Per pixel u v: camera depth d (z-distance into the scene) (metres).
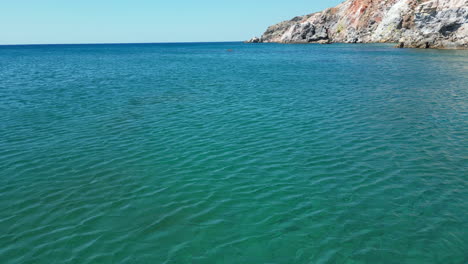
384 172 15.05
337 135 20.42
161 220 11.58
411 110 26.14
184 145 19.05
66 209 12.37
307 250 9.99
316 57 92.12
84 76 54.50
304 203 12.56
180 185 14.13
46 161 16.94
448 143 18.58
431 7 104.81
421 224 11.14
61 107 29.48
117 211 12.20
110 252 9.97
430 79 42.06
